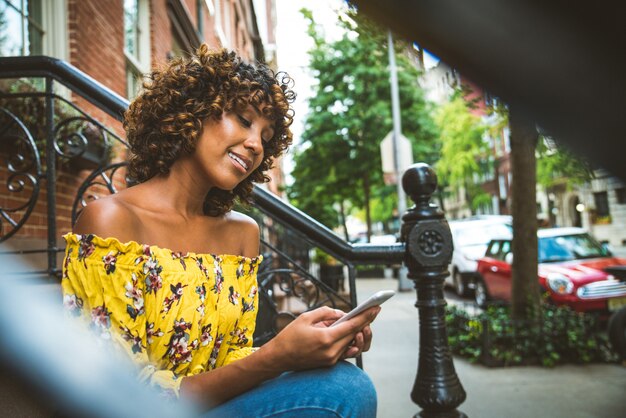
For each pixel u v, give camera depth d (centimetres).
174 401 110
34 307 138
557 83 43
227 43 1652
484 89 48
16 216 361
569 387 437
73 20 482
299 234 239
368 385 112
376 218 4403
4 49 397
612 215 2527
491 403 396
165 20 857
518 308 586
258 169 148
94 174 233
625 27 40
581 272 733
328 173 1956
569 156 45
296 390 106
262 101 131
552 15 42
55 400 121
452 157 2733
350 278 240
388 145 1330
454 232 1243
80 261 113
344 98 1811
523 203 590
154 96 130
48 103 233
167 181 132
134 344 113
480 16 46
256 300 144
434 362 240
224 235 144
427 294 242
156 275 115
